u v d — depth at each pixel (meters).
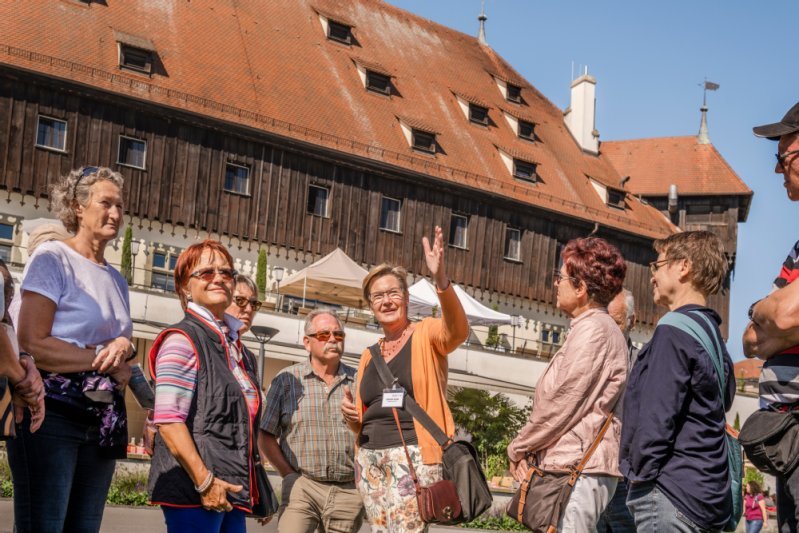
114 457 4.80
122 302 5.18
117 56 33.16
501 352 36.56
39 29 31.91
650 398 4.34
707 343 4.40
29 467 4.56
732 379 4.61
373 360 5.68
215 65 36.47
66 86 30.81
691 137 55.72
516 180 43.88
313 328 7.09
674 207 52.50
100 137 31.61
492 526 21.00
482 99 47.84
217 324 4.99
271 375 32.12
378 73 42.09
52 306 4.81
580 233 45.09
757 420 4.24
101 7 34.84
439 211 39.94
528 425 5.26
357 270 32.28
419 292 32.66
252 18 40.78
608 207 47.78
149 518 15.45
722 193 52.66
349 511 6.98
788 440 4.14
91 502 4.79
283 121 36.16
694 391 4.36
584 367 5.12
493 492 23.00
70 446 4.66
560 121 53.25
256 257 34.81
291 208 35.78
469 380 33.94
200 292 4.97
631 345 6.72
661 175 54.00
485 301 41.19
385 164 37.94
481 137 44.88
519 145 46.78
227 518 4.88
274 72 38.59
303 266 35.94
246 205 34.69
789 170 4.45
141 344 28.78
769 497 27.98
